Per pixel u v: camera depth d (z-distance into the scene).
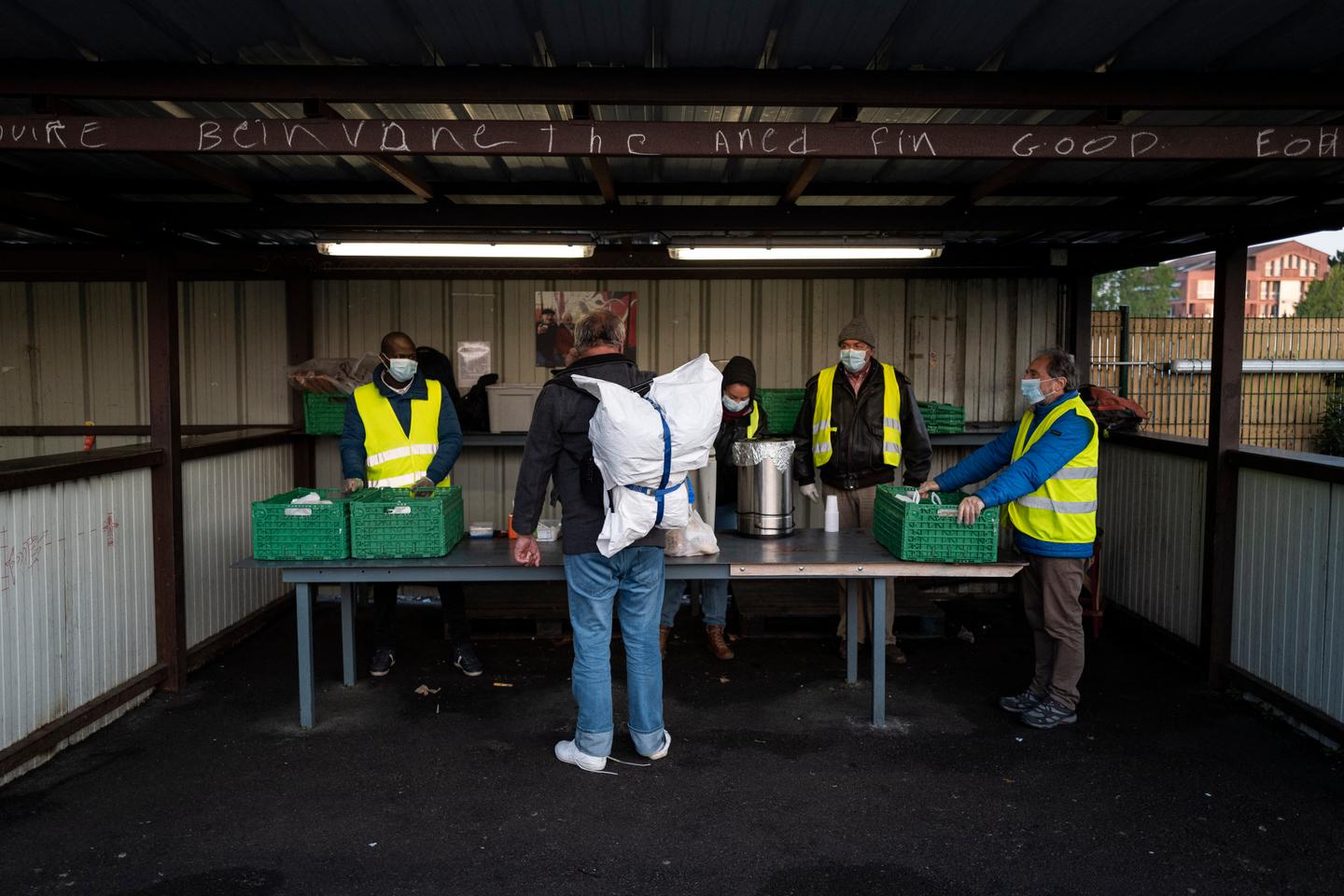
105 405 6.42
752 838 3.15
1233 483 4.56
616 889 2.85
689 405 3.27
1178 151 3.05
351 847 3.08
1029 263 6.06
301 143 3.01
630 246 5.97
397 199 5.04
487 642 5.46
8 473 3.45
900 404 5.05
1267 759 3.77
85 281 6.36
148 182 4.45
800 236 5.09
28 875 2.90
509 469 6.39
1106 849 3.06
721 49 2.83
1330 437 8.78
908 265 6.13
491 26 2.66
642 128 3.04
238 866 2.96
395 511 3.85
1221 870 2.94
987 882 2.88
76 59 2.93
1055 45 2.82
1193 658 4.91
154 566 4.54
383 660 4.82
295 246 6.14
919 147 3.07
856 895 2.81
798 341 6.46
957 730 4.09
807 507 6.49
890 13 2.58
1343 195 4.38
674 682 4.73
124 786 3.52
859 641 5.38
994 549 3.82
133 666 4.36
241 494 5.55
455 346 6.41
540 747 3.91
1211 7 2.55
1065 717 4.09
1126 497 5.77
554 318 6.40
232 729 4.09
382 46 2.82
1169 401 8.02
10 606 3.50
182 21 2.64
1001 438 4.27
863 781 3.58
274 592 6.06
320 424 6.07
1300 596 4.07
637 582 3.57
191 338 6.41
